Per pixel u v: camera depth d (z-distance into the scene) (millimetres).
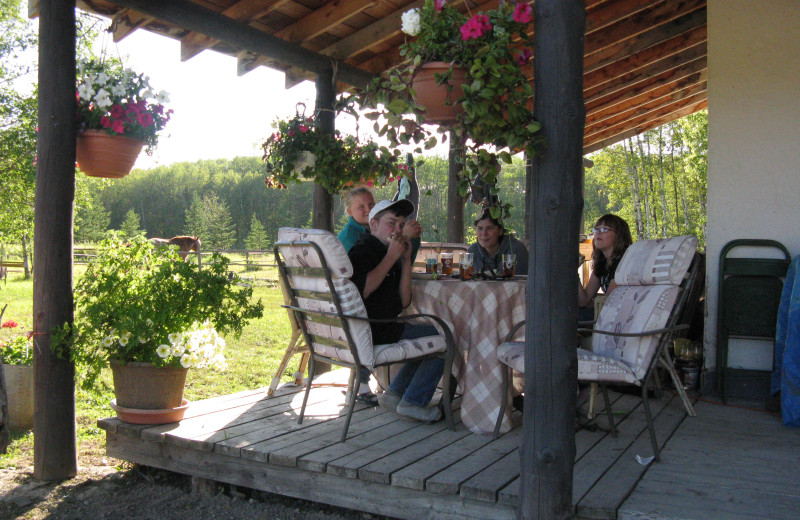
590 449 2938
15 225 13750
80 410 4566
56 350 3213
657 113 10164
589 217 33469
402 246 3178
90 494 3160
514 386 3646
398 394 3471
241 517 2920
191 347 3301
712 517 2162
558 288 2080
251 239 67125
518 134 2035
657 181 21906
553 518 2102
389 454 2877
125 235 3484
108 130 3234
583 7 2094
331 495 2783
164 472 3459
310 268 3119
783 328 3605
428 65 2385
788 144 3918
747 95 4016
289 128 4129
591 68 6492
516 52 2299
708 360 4117
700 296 4457
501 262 3516
